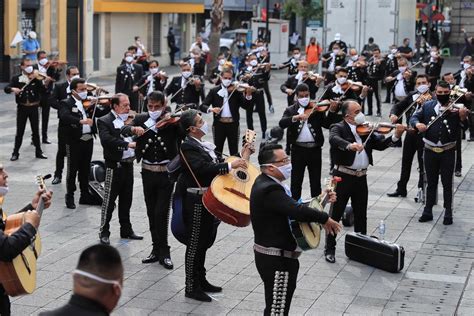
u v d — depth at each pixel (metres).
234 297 11.38
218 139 19.12
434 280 12.10
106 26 43.06
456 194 17.25
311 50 39.94
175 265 12.65
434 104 14.80
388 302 11.20
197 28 60.22
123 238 13.91
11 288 8.16
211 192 10.60
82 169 15.88
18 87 20.08
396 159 21.06
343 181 12.62
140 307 10.92
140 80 25.00
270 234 9.15
